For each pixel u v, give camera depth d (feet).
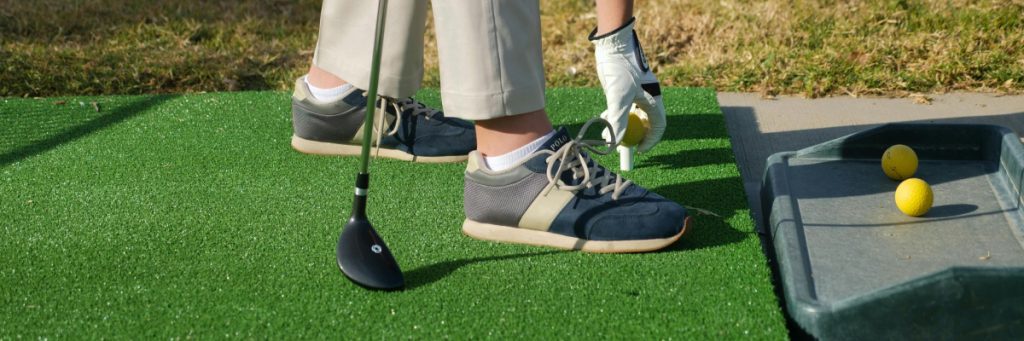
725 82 13.82
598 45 8.55
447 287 6.76
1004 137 8.25
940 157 8.81
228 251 7.48
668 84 14.05
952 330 5.76
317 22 17.81
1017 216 7.43
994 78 13.12
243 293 6.72
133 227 8.05
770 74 13.70
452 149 9.82
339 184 9.16
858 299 5.80
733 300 6.43
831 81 13.32
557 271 7.00
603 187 7.45
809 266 6.73
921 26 14.75
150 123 11.51
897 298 5.73
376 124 9.91
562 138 7.51
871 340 5.85
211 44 16.43
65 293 6.78
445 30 7.19
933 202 7.79
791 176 8.61
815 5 15.71
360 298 6.61
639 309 6.35
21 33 16.35
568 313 6.32
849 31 14.78
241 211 8.41
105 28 16.74
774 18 15.38
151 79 14.37
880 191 8.14
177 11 17.49
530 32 7.23
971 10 14.92
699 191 8.75
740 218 7.99
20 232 7.98
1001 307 5.68
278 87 14.58
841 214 7.68
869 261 6.77
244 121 11.51
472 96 7.18
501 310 6.39
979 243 7.00
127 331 6.21
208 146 10.54
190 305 6.55
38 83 14.01
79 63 14.73
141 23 16.92
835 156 8.97
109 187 9.16
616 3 8.37
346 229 7.00
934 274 5.69
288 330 6.17
